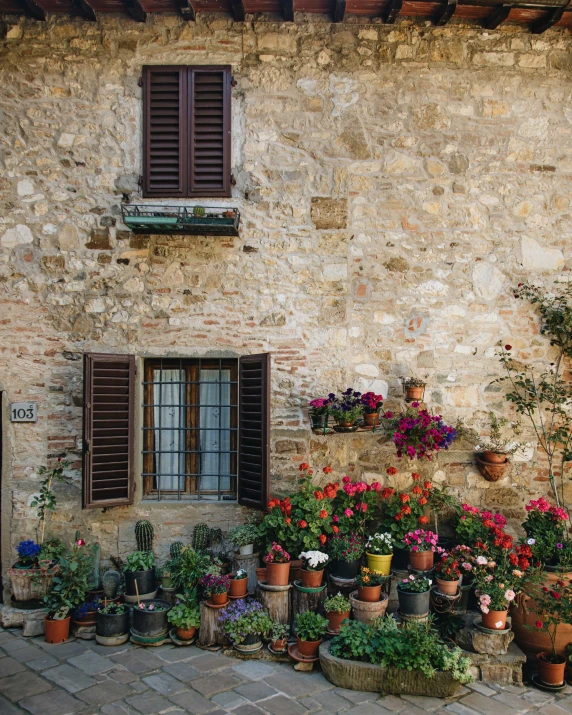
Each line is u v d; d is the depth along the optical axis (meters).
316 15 5.26
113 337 5.26
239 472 5.19
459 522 4.97
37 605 4.89
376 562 4.72
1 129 5.27
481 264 5.29
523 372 5.28
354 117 5.27
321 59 5.27
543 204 5.30
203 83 5.27
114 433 5.06
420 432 4.89
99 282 5.26
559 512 4.76
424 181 5.28
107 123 5.27
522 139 5.30
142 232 5.20
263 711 3.72
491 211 5.29
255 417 5.04
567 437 5.19
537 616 4.46
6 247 5.27
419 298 5.27
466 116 5.29
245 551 4.87
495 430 5.23
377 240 5.27
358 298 5.27
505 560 4.51
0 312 5.25
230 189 5.25
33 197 5.27
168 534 5.18
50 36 5.27
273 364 5.25
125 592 4.89
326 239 5.25
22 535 5.20
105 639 4.57
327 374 5.25
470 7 5.06
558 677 4.17
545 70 5.30
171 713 3.67
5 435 5.21
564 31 5.30
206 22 5.26
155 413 5.41
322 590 4.60
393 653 3.97
